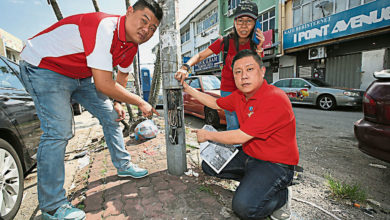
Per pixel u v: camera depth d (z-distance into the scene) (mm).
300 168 1456
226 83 2238
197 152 2838
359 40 9008
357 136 2111
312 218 1513
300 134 3980
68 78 1488
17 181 1682
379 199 1754
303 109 7621
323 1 9703
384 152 1852
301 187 1973
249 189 1357
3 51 13812
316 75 10773
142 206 1607
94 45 1246
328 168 2400
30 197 1985
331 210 1604
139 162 2486
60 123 1430
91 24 1271
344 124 4754
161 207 1589
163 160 2521
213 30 17328
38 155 1402
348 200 1727
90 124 5707
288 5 11250
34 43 1373
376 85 1962
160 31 1823
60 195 1472
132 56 1749
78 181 2154
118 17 1428
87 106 1895
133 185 1929
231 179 1862
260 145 1465
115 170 2271
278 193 1435
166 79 1880
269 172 1403
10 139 1899
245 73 1352
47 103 1396
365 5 7848
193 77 5512
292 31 10734
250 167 1532
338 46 9734
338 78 9984
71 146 3566
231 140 1409
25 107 2195
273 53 11914
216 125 4562
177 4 1833
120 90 1437
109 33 1285
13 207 1591
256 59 1359
